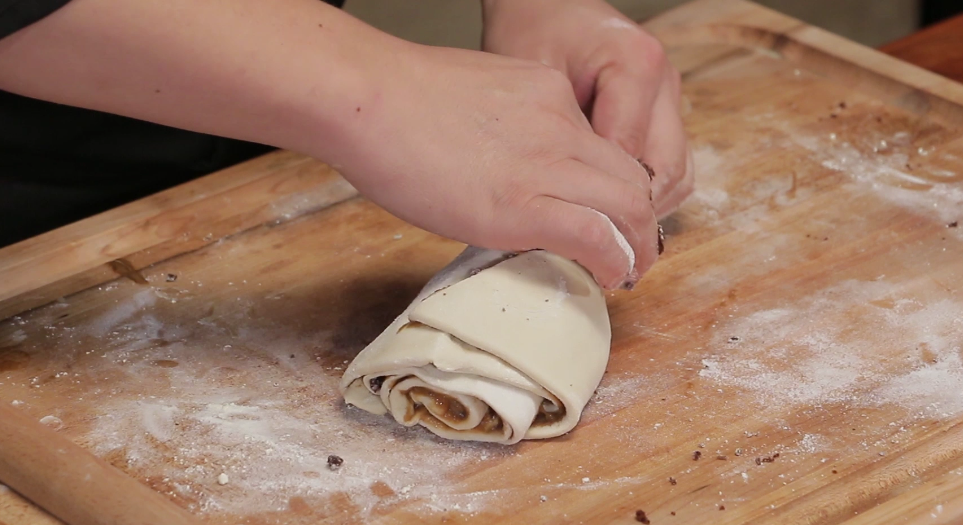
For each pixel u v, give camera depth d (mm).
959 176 1010
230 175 1008
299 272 952
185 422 848
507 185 809
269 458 829
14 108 972
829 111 1076
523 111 821
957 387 863
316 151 811
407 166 806
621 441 841
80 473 792
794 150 1041
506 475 822
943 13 1689
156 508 776
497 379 826
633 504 806
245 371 882
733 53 1143
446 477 821
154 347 896
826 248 960
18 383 871
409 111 803
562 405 840
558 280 864
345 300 932
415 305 853
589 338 855
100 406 857
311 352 895
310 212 996
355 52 799
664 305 926
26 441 807
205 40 772
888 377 871
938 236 964
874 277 938
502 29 989
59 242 948
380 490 813
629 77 934
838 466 821
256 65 780
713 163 1032
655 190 921
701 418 853
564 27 965
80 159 1011
